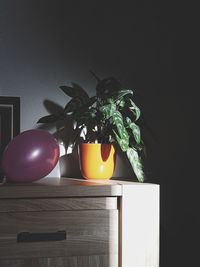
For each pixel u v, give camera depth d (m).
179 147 2.13
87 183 1.63
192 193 2.15
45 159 1.59
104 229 1.58
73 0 1.99
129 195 1.60
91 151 1.76
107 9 2.03
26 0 1.92
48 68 1.94
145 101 2.08
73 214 1.55
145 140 1.92
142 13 2.08
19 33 1.91
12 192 1.49
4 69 1.89
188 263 2.14
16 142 1.58
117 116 1.69
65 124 1.96
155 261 1.62
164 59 2.11
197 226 2.15
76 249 1.55
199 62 2.16
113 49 2.04
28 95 1.92
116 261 1.59
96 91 1.93
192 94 2.15
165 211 2.11
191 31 2.16
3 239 1.49
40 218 1.52
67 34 1.98
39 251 1.51
